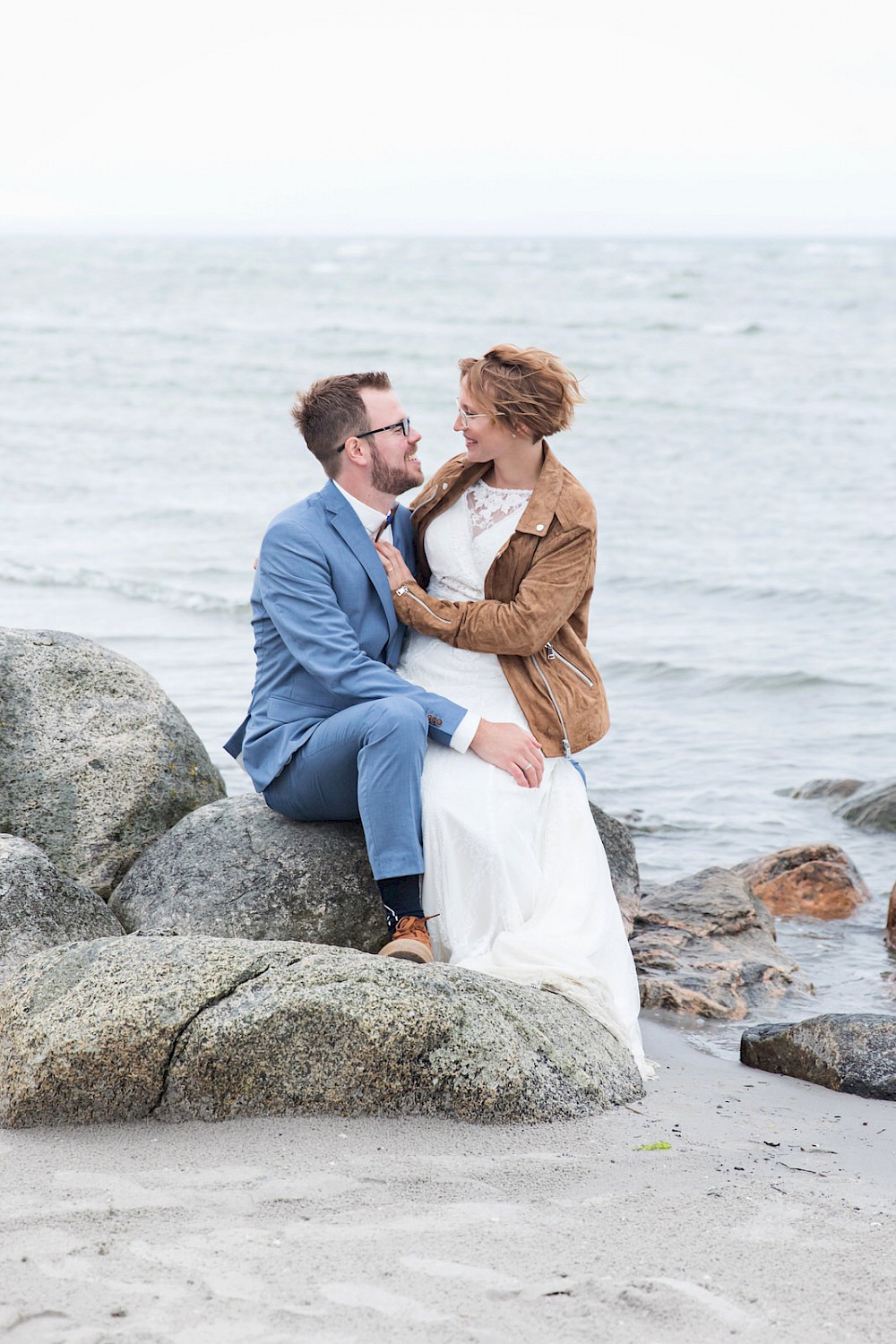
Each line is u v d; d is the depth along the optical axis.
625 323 49.75
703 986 5.23
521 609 4.27
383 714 4.07
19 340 43.66
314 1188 2.89
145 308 57.44
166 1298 2.38
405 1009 3.32
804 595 14.51
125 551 16.78
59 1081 3.27
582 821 4.39
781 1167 3.25
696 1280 2.53
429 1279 2.49
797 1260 2.64
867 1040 4.15
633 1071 3.81
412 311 55.62
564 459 24.45
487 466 4.52
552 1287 2.47
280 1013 3.28
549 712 4.38
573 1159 3.15
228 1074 3.29
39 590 14.28
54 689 4.96
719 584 14.97
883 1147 3.55
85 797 4.81
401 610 4.40
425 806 4.16
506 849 4.15
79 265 89.12
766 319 51.09
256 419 29.12
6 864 4.19
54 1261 2.52
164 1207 2.78
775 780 8.84
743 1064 4.42
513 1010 3.54
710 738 9.74
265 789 4.46
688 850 7.53
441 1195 2.88
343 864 4.40
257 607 4.50
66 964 3.51
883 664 11.77
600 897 4.30
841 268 80.25
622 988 4.20
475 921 4.16
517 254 106.62
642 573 15.54
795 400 31.94
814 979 5.66
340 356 40.56
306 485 21.61
